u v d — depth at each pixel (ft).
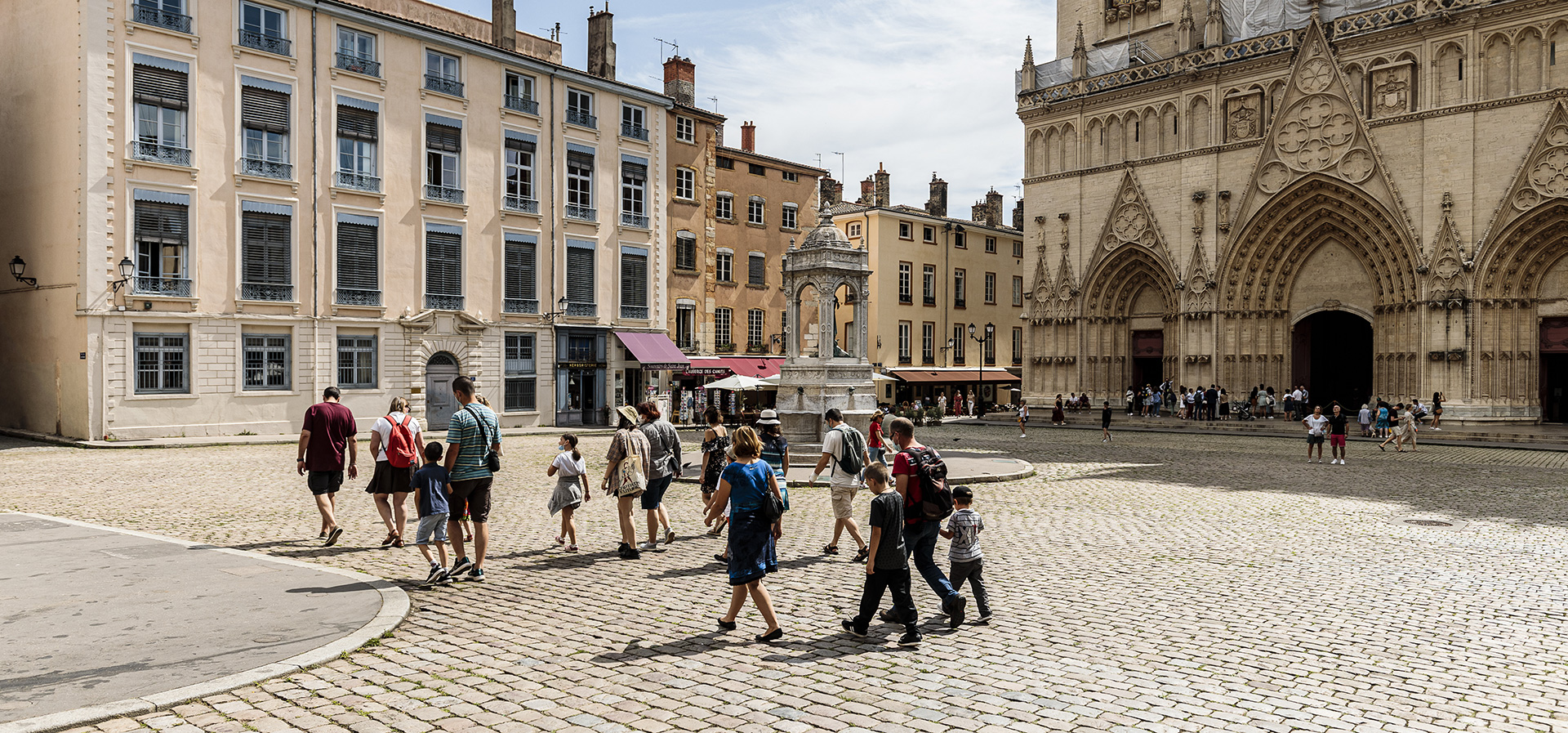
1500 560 37.52
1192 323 140.77
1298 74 129.18
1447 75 117.19
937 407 151.94
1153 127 146.41
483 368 124.26
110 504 51.42
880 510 25.64
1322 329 148.77
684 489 59.67
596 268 137.08
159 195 96.94
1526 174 110.42
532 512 51.24
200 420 99.71
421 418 117.70
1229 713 20.26
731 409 151.12
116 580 31.35
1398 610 29.35
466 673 22.75
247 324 103.50
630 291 141.69
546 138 131.34
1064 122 156.66
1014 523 47.24
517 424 127.75
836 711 20.30
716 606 30.07
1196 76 139.95
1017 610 29.55
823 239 75.00
